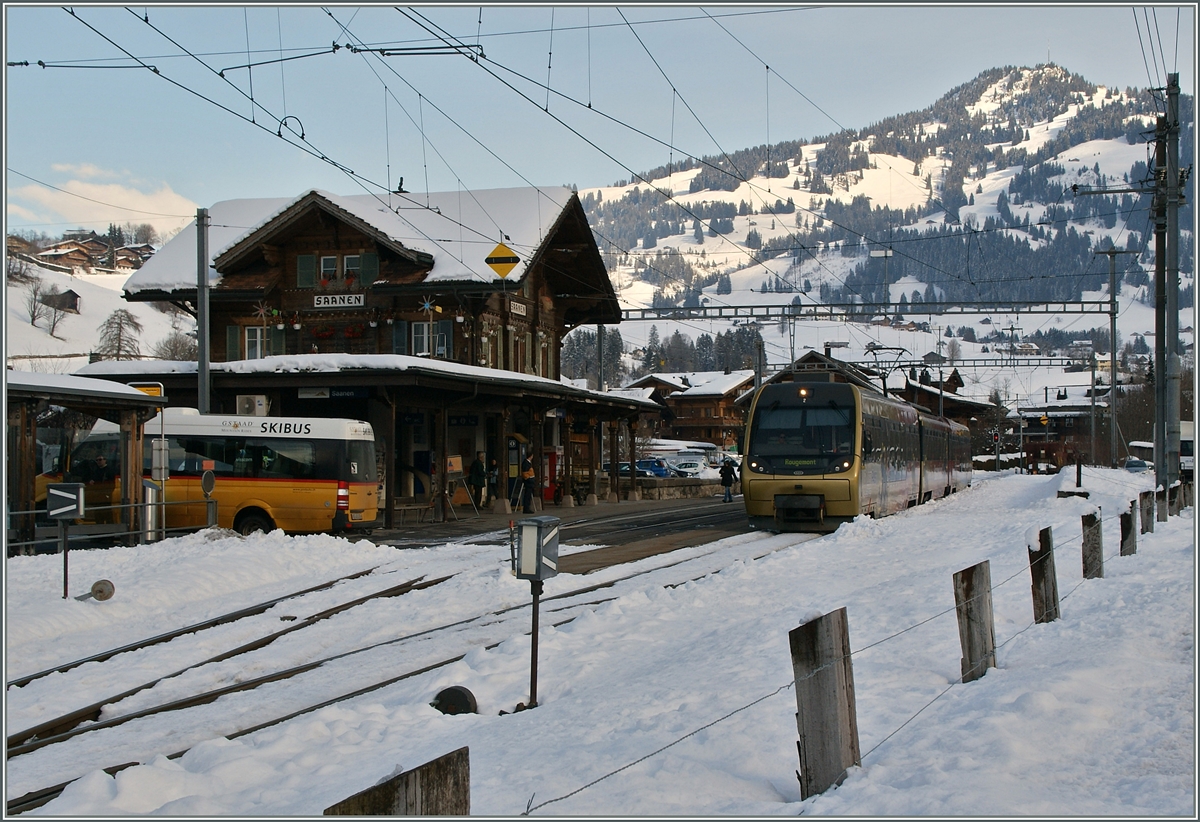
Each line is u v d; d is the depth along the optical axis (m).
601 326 47.22
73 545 22.19
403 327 38.03
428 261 37.53
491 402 35.06
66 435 24.12
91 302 129.25
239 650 12.99
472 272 36.75
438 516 30.97
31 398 19.81
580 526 30.17
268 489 24.22
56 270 139.12
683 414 102.81
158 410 22.28
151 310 136.25
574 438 49.25
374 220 37.72
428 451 34.81
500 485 34.72
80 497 15.36
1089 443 107.81
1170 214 31.55
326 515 24.11
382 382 27.22
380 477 32.66
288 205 37.78
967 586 8.68
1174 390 31.06
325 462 24.25
